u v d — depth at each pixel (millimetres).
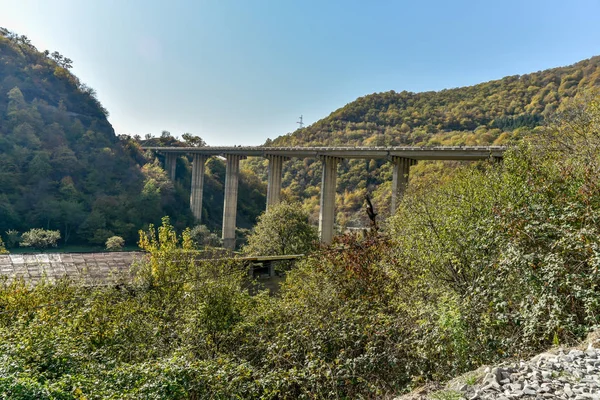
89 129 103812
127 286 14586
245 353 10234
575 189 7949
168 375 7203
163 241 16719
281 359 8812
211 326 11172
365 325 8898
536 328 6598
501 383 4902
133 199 86188
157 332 10938
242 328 10789
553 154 11180
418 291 9539
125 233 79375
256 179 121062
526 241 7840
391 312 10094
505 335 7004
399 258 11430
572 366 4945
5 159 78750
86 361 8602
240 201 110875
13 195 74750
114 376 7469
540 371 4969
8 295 13883
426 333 7414
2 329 9477
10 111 89000
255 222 106500
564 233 7125
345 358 8234
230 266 16516
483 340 6680
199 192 90562
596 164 8453
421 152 46156
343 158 58812
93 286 14500
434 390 5578
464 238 9352
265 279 19844
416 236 10977
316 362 7680
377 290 11133
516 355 6316
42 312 11648
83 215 77688
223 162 131000
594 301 6078
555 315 6332
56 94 108562
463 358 6672
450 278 9430
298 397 7676
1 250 29719
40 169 80625
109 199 82875
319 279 12703
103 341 10359
